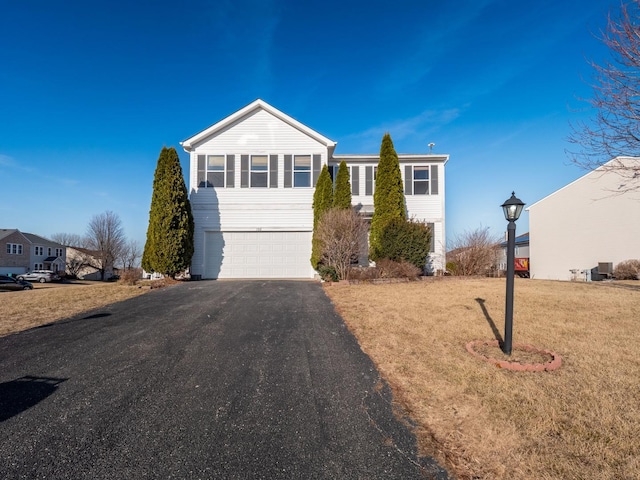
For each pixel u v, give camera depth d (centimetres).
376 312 743
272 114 1619
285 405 344
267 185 1600
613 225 1980
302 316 710
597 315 713
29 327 622
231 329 615
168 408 336
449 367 433
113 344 529
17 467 247
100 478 237
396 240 1334
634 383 383
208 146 1602
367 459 261
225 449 271
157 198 1382
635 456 257
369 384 392
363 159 1708
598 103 542
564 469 246
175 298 913
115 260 4816
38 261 4934
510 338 480
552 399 346
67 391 370
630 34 484
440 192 1700
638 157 577
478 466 253
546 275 2325
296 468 249
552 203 2306
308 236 1587
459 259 1517
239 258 1573
